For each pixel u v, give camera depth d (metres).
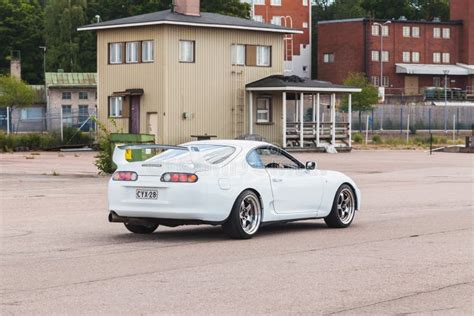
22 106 85.12
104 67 58.53
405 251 14.25
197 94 56.50
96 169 37.12
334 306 10.00
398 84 115.12
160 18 54.88
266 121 59.66
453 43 118.38
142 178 15.40
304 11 120.88
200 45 56.62
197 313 9.59
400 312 9.75
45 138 56.19
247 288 10.99
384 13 131.25
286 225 18.14
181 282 11.37
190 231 16.98
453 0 119.88
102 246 14.78
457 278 11.79
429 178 33.78
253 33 59.25
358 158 50.06
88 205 22.14
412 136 84.69
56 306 9.90
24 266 12.62
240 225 15.55
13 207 21.58
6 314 9.49
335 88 59.25
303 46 120.69
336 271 12.27
